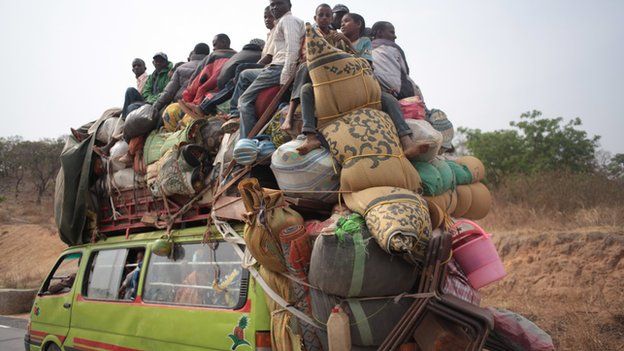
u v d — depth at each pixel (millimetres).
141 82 8859
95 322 5746
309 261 3688
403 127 3898
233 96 5156
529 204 13562
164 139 5418
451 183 4281
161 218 5246
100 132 6461
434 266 3303
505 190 14672
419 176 3881
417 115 4223
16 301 14289
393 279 3354
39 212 38562
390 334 3264
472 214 4809
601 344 6184
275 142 4520
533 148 20703
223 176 4562
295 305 3768
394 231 3152
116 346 5352
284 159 3986
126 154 5727
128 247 5695
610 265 9438
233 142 4730
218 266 4488
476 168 4746
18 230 32125
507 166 20359
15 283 19078
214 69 5895
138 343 5074
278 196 3836
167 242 4973
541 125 20938
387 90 4820
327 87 3783
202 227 4828
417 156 3984
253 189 3818
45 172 45875
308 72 4180
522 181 14688
